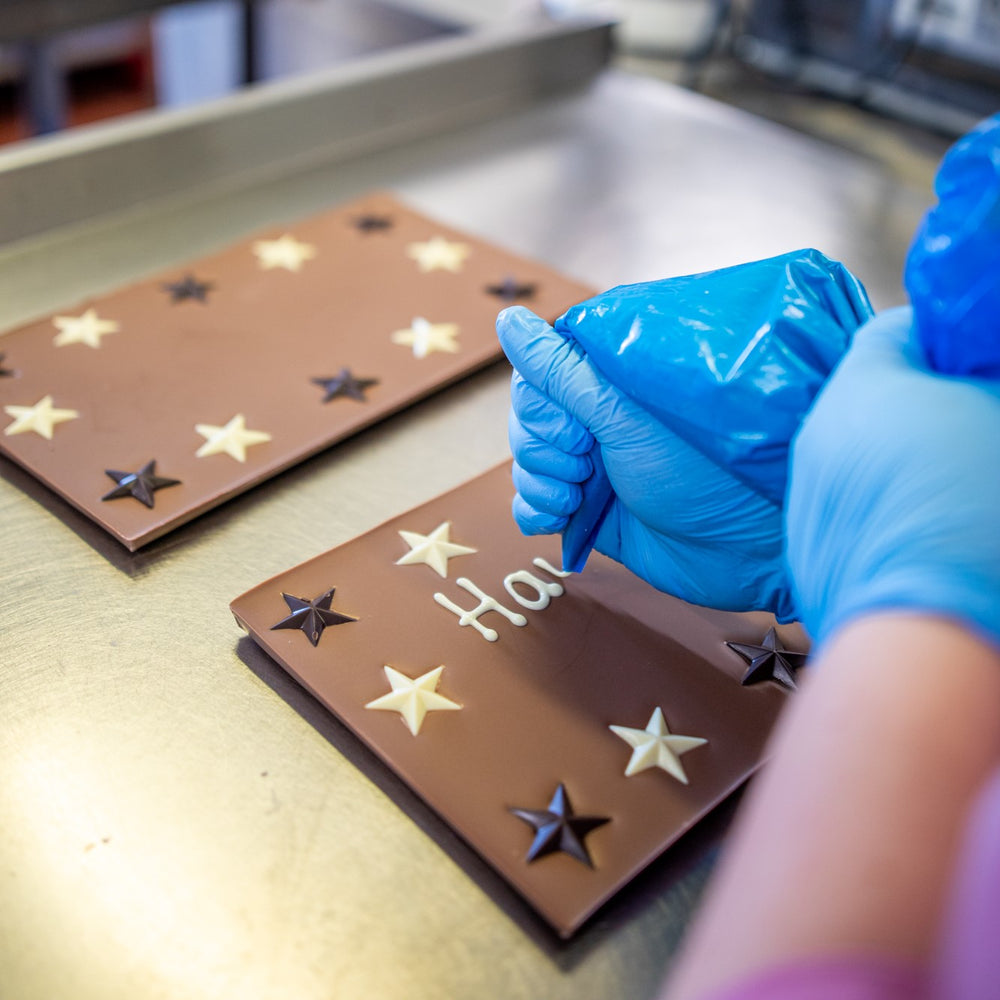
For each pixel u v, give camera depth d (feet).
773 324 1.46
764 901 0.81
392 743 1.56
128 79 7.48
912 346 1.30
